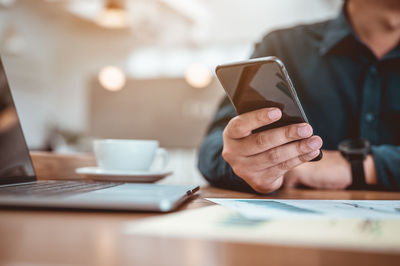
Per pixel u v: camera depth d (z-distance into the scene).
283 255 0.23
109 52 6.12
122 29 5.59
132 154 0.83
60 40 6.09
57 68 6.21
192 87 5.37
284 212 0.39
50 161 0.86
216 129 1.03
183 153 5.41
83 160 0.98
